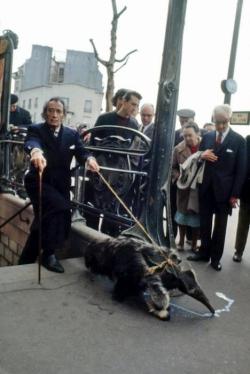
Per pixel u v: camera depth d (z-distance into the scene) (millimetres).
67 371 2615
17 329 3059
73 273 4090
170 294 3855
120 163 4758
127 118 5250
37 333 3025
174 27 4043
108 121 5250
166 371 2709
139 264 3484
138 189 4559
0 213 6773
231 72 11062
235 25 10953
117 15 9516
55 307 3430
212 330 3307
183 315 3539
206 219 5105
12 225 6410
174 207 5930
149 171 4336
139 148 4922
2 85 6793
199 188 5133
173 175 5805
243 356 2965
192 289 3529
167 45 4094
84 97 38938
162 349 2961
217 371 2758
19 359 2699
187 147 5672
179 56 4109
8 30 6719
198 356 2918
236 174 4844
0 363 2643
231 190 4840
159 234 4332
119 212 4801
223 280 4590
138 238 4180
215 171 4906
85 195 5270
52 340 2951
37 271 4059
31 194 4234
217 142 4965
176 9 4008
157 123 4254
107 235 4691
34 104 40312
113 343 2979
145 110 6109
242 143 4855
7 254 6613
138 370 2691
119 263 3592
